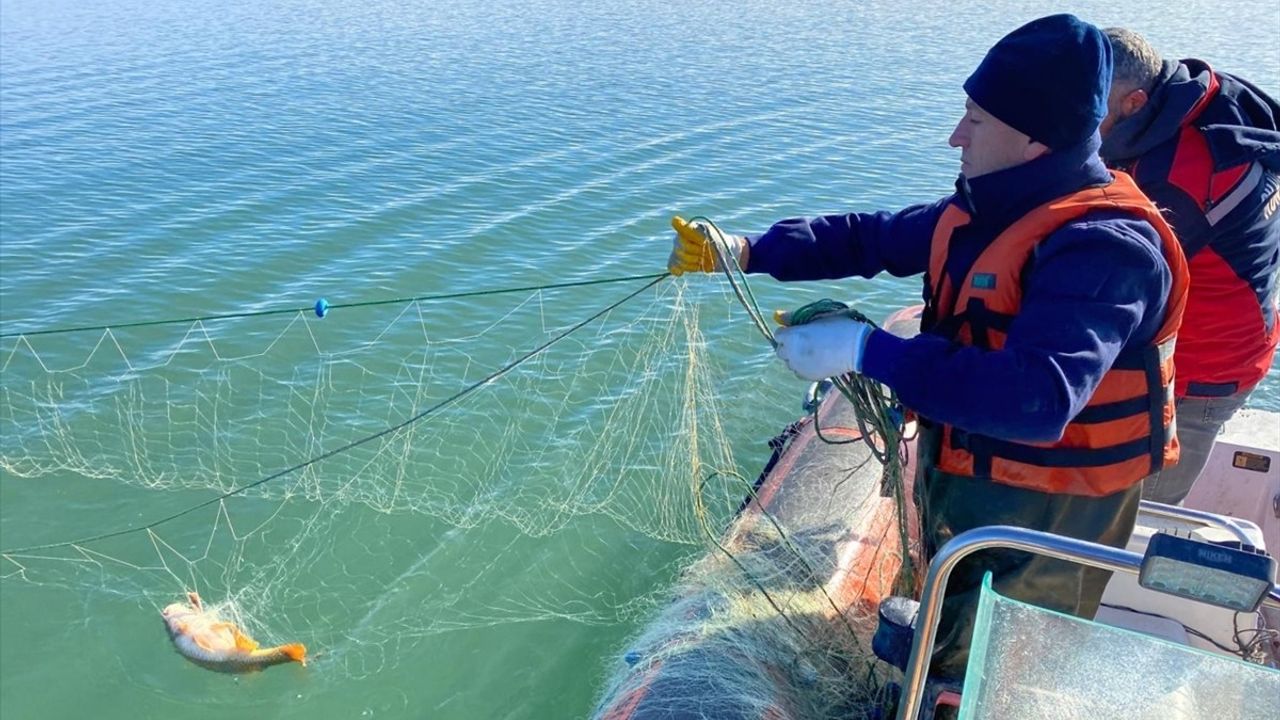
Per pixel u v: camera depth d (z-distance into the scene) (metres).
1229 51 22.69
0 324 8.28
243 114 14.85
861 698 2.93
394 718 4.66
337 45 21.08
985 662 1.99
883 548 3.67
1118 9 31.39
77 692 4.86
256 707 4.77
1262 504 4.24
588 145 13.45
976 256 2.31
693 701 2.76
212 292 8.91
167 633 5.05
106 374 7.51
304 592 5.39
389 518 5.88
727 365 7.18
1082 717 1.95
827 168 12.75
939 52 22.38
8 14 24.72
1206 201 2.99
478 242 10.03
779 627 3.11
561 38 22.58
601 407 6.76
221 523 5.91
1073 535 2.37
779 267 2.84
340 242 10.02
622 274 9.34
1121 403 2.24
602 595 5.18
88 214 10.67
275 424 6.87
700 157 13.04
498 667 4.89
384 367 7.55
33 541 5.78
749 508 4.04
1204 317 3.16
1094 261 2.01
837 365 2.21
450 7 27.52
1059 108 2.09
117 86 16.66
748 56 20.91
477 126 14.27
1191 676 1.87
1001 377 1.95
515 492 6.01
